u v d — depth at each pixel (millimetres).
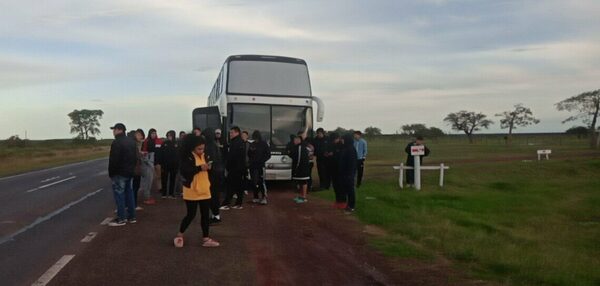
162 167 16703
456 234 11078
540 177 28156
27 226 11641
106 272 7633
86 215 13359
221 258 8555
